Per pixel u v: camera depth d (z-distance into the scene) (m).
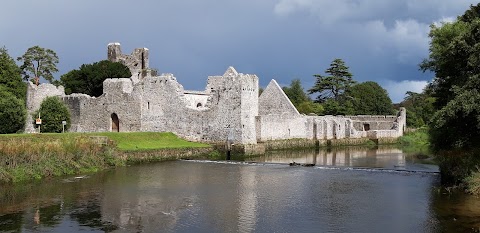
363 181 41.41
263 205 31.92
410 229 26.20
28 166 41.00
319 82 124.81
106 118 76.44
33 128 72.69
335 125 88.94
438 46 51.12
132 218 28.56
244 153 63.53
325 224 27.34
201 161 56.22
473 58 35.72
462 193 35.06
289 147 75.50
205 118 67.38
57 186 38.00
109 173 45.09
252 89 67.38
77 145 46.44
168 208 31.00
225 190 37.06
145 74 103.50
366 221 27.91
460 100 33.91
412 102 146.88
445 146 40.44
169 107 70.38
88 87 96.12
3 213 29.52
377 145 92.19
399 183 40.25
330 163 56.03
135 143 59.56
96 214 29.42
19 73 90.38
